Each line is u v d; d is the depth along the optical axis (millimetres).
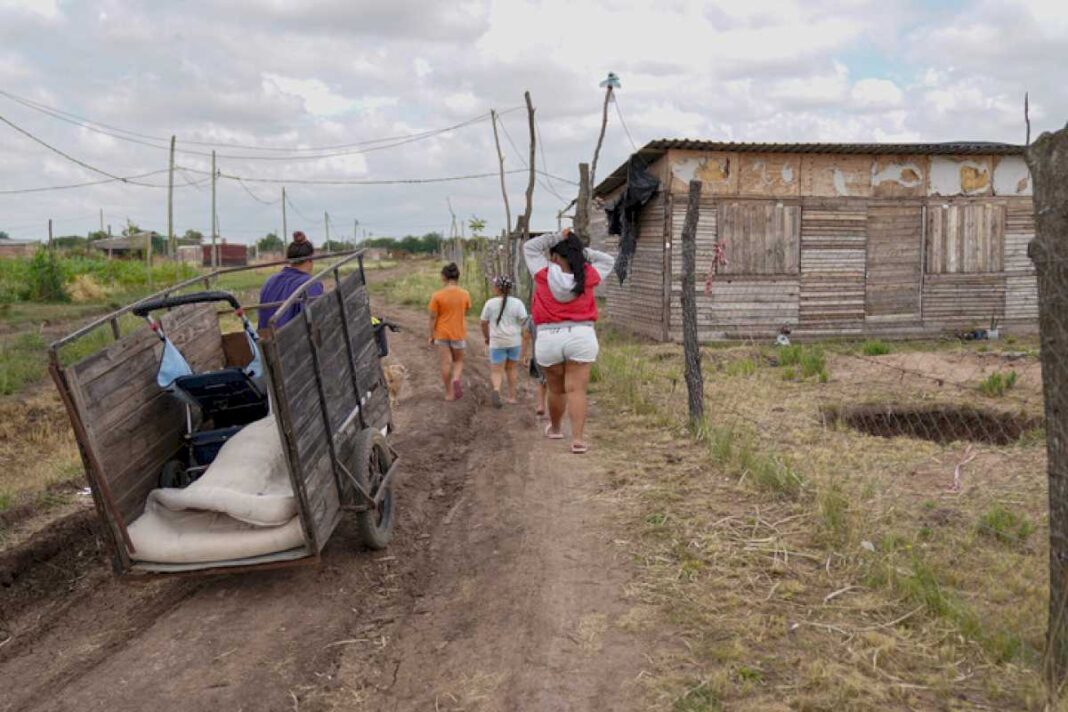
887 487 6766
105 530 5070
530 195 19453
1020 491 6648
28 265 33969
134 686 4465
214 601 5488
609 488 7168
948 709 3750
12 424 11141
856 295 17688
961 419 9617
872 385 11281
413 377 13797
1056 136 3531
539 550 5965
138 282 37625
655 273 17562
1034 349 15273
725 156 16938
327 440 5539
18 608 5637
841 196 17438
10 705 4363
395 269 68688
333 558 6086
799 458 7605
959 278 18078
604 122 17656
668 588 5137
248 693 4320
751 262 17172
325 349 5730
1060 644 3721
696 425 8656
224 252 78250
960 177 17875
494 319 10781
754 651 4320
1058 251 3551
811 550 5586
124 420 5285
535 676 4285
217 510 5184
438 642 4762
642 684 4113
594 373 11930
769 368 13148
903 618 4578
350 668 4531
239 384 5801
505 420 10203
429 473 8180
